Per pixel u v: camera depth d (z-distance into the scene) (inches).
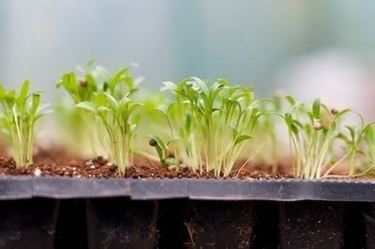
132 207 14.8
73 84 17.0
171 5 41.1
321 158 16.6
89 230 14.8
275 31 44.2
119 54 39.6
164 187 14.7
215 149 16.0
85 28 38.6
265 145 19.5
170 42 41.1
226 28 43.2
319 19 45.1
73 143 20.8
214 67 42.9
